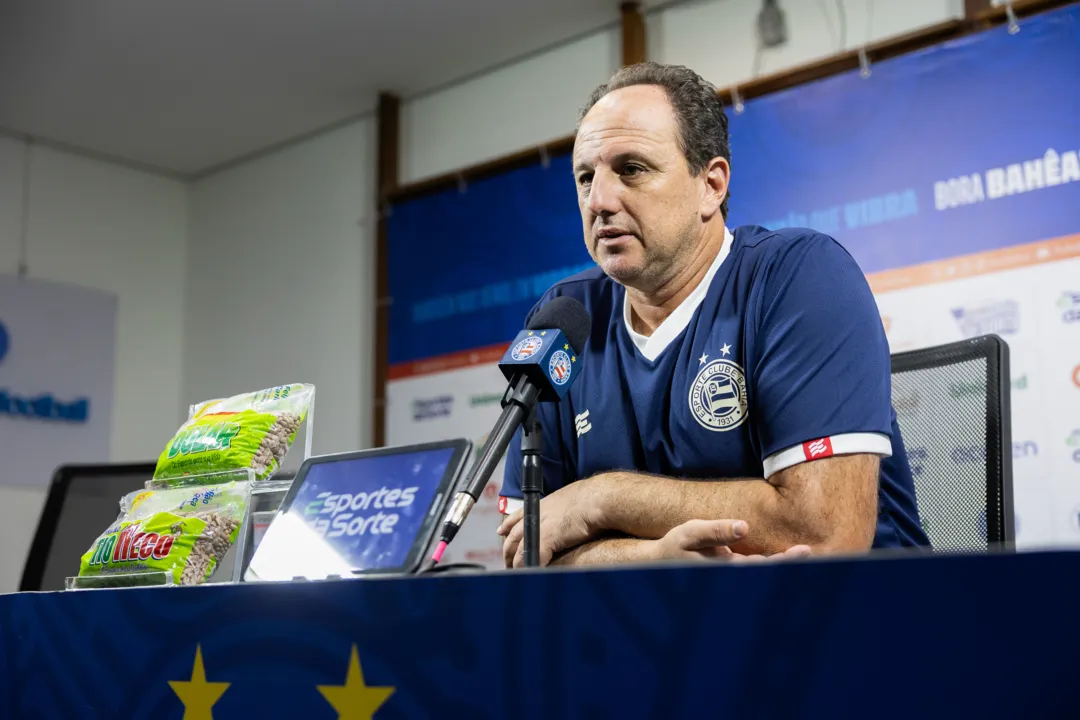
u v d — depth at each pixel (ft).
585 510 4.58
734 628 2.25
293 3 12.91
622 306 5.39
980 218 10.02
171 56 14.05
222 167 17.57
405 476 3.70
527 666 2.50
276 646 2.99
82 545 8.23
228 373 16.78
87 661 3.54
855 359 4.41
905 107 10.61
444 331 13.92
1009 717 2.01
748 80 12.10
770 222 11.29
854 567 2.17
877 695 2.11
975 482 5.11
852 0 11.58
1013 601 2.03
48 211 16.30
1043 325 9.55
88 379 16.24
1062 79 9.71
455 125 14.87
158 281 17.40
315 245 16.03
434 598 2.68
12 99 15.05
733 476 4.80
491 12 13.20
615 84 5.17
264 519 4.36
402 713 2.69
